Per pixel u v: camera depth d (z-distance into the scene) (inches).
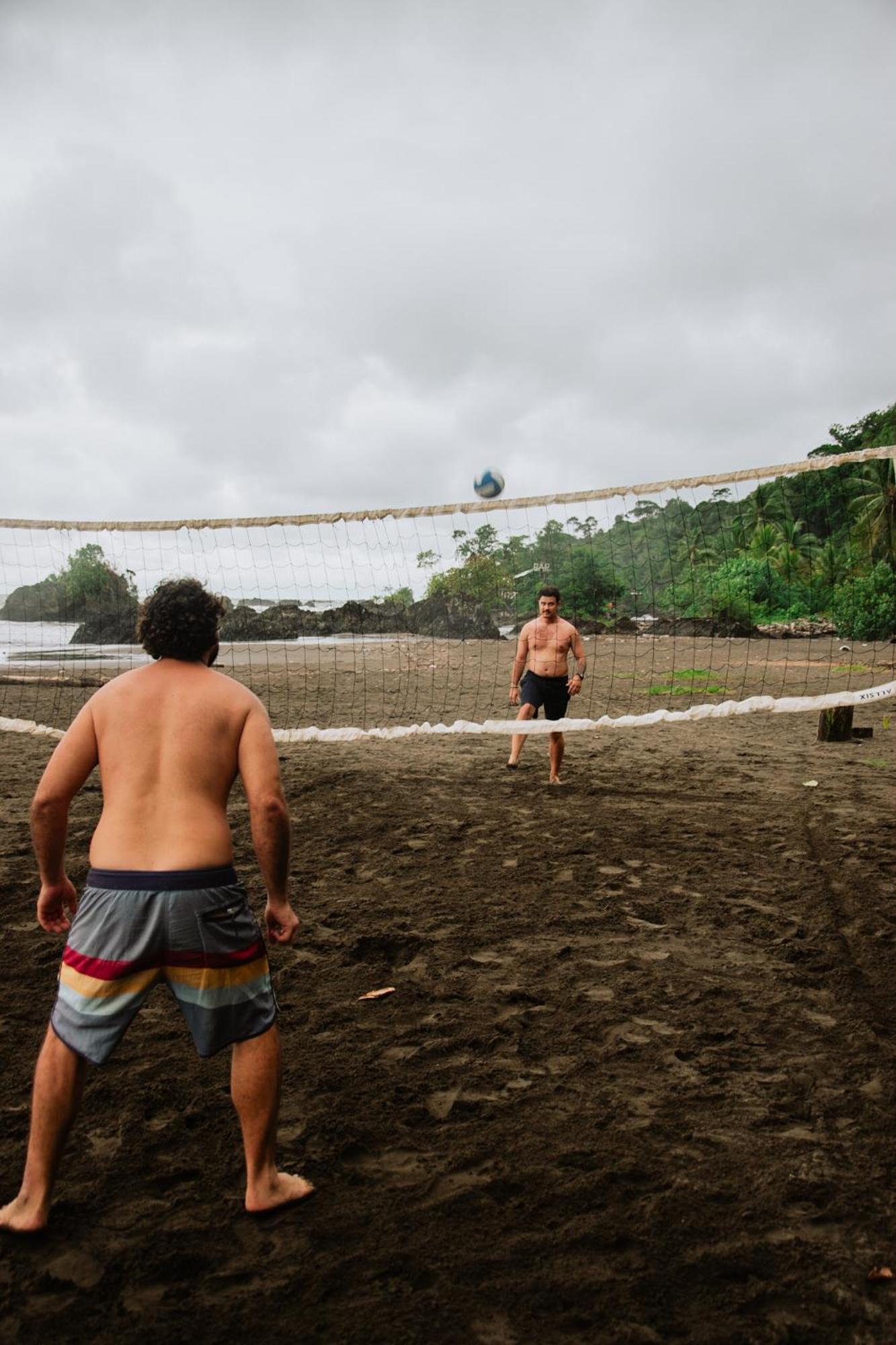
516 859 217.3
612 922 174.6
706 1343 72.9
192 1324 74.9
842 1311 76.5
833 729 402.6
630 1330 74.0
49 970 151.6
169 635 94.6
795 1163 97.6
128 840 85.8
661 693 582.6
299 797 285.0
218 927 84.7
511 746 388.2
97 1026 83.6
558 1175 95.3
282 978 148.9
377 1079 116.3
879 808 271.3
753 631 1382.9
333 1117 106.7
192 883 84.2
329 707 523.5
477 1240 85.2
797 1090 113.4
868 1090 113.6
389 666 839.1
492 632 1310.3
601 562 1473.9
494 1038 126.4
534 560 1429.6
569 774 325.1
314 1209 90.1
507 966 153.5
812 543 2176.4
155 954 83.7
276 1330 74.3
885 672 724.7
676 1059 121.7
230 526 271.4
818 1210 89.8
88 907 85.1
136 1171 96.6
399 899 188.2
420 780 311.4
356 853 222.5
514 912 179.8
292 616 1305.4
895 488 219.8
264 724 91.6
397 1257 82.8
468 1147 100.6
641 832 241.6
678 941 165.2
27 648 1098.1
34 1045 125.6
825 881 199.0
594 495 245.9
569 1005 138.3
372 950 162.9
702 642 1193.4
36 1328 74.5
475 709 511.5
